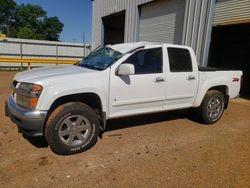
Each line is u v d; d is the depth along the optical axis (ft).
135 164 11.65
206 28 29.94
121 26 62.49
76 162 11.58
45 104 11.24
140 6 42.60
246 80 40.24
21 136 14.19
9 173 10.39
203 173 11.10
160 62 15.06
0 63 58.70
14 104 12.19
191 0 31.83
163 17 37.78
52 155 12.12
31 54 64.69
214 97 18.11
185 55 16.37
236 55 41.68
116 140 14.44
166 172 11.04
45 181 9.93
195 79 16.74
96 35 58.85
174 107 16.28
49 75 12.19
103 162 11.70
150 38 41.14
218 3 29.12
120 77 13.38
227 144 14.64
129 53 13.88
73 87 11.86
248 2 25.70
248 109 25.04
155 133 15.96
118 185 9.89
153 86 14.66
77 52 71.31
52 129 11.59
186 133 16.26
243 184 10.34
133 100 14.07
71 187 9.63
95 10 57.82
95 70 13.30
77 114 12.14
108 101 13.17
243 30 38.68
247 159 12.67
